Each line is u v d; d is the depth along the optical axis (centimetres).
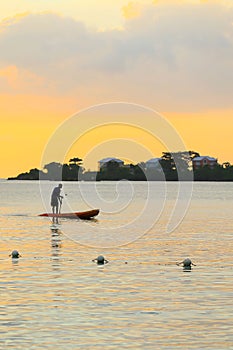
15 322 2138
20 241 4541
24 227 5834
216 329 2061
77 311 2286
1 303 2405
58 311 2284
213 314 2242
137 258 3631
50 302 2423
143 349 1862
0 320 2161
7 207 9938
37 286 2730
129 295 2555
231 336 1986
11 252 3878
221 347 1881
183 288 2700
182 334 2006
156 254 3822
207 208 9906
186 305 2378
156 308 2330
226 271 3145
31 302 2422
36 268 3222
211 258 3625
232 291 2630
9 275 3006
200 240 4709
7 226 5947
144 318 2191
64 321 2152
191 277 2967
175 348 1872
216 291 2631
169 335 1997
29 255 3738
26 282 2822
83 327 2081
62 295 2550
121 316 2216
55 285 2755
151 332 2028
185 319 2178
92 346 1889
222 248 4147
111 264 3378
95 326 2094
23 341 1933
